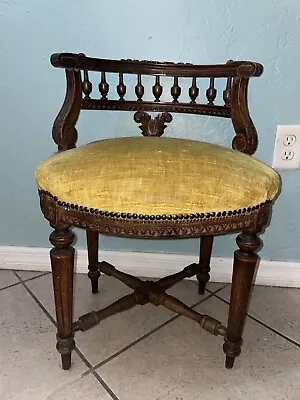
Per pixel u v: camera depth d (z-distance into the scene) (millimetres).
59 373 903
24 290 1193
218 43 1045
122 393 858
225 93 958
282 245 1232
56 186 702
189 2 1010
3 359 935
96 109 978
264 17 1018
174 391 867
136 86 1006
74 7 1024
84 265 1278
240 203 688
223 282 1267
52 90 1102
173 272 1270
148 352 974
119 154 744
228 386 884
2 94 1108
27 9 1027
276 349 997
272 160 1146
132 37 1049
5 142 1159
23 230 1264
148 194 666
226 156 777
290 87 1077
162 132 1060
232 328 875
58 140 909
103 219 683
